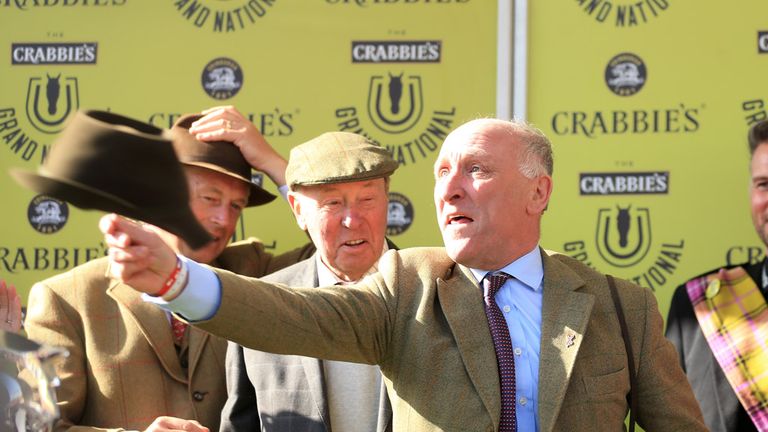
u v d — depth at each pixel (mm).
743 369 4730
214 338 4504
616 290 3557
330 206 4316
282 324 3072
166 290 2791
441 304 3383
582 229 5141
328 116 5242
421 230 5211
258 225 5258
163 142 2678
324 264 4453
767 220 4754
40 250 5242
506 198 3459
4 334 3000
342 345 3256
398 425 3355
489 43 5188
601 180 5145
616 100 5148
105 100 5266
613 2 5152
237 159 4730
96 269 4531
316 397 4055
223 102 5270
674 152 5121
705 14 5125
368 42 5234
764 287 4898
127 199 2609
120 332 4410
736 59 5105
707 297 4922
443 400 3275
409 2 5219
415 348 3348
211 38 5266
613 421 3336
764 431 4617
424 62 5207
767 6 5102
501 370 3311
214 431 4402
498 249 3471
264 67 5262
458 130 3578
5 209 5250
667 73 5133
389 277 3482
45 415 3027
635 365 3471
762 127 4801
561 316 3389
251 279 3129
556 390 3252
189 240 2775
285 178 4695
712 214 5105
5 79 5281
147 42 5270
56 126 5262
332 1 5250
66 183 2564
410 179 5211
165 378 4402
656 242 5117
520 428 3266
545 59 5172
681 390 3502
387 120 5223
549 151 3611
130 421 4309
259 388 4180
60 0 5285
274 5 5266
